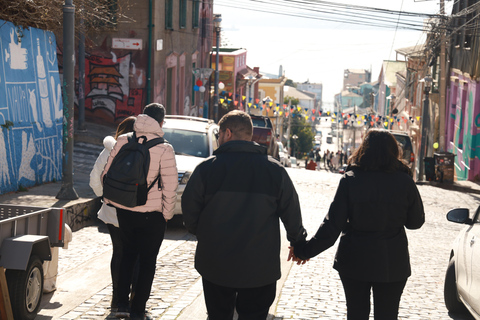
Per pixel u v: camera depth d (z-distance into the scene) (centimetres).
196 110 3192
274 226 399
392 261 412
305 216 1309
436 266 898
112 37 2175
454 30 2603
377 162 419
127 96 2198
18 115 1102
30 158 1144
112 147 559
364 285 420
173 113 2598
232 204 391
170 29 2389
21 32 1113
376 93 9644
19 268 489
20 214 582
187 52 2805
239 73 4484
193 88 2984
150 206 511
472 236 595
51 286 619
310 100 11425
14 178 1085
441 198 1905
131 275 531
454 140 2897
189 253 845
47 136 1210
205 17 3375
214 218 392
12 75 1082
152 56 2195
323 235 416
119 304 530
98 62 2191
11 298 497
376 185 416
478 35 2384
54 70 1255
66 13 1038
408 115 4434
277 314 589
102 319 538
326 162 6881
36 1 1145
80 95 1892
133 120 580
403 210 416
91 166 1518
